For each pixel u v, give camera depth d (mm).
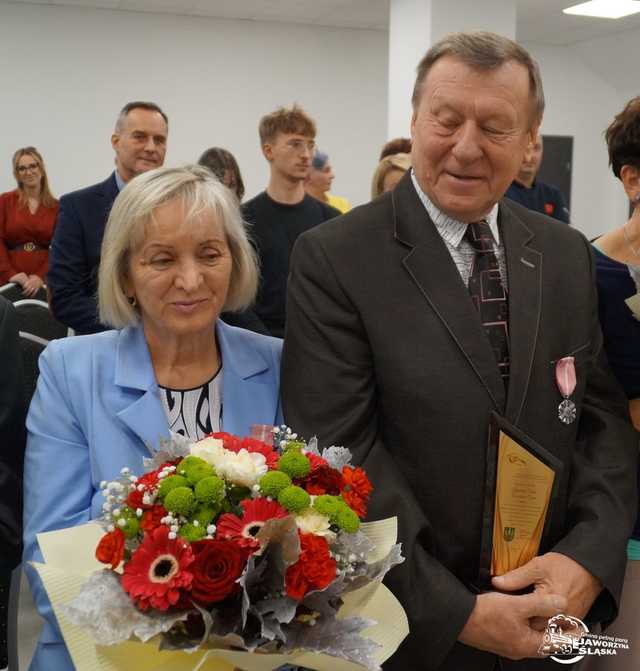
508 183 1316
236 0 7352
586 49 9625
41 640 1155
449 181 1294
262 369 1418
